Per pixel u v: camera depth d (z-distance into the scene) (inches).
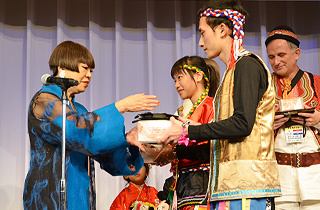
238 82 67.4
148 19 158.1
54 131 76.5
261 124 67.8
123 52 159.3
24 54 155.3
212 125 66.9
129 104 81.1
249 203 64.5
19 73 154.3
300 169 99.9
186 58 96.3
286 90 105.5
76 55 86.0
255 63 68.8
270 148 67.7
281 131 101.7
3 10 155.6
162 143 71.6
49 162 77.7
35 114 79.7
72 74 85.4
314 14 164.4
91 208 88.6
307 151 100.3
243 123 64.8
